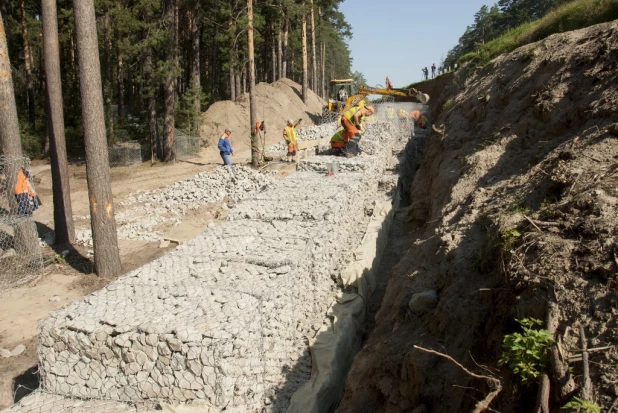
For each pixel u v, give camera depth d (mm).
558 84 7613
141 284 5285
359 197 10102
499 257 4457
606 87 6461
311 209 7672
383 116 25688
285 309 5438
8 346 6938
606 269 3398
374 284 8109
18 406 4285
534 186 5555
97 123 8844
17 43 26781
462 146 9820
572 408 2727
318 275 6797
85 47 8461
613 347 2930
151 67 19688
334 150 13000
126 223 12852
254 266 5734
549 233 4133
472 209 6320
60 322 4477
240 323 4352
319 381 5176
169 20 19203
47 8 10094
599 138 5367
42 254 10414
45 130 23250
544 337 3064
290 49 45781
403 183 14164
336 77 76000
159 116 25531
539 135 7375
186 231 12180
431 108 26250
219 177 14867
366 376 4883
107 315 4531
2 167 11062
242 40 21969
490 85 11086
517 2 42406
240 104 28656
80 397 4418
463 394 3668
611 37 7410
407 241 9562
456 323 4391
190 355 4078
